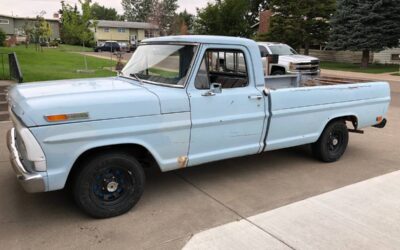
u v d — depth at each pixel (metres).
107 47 47.03
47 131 3.56
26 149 3.54
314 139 5.78
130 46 48.69
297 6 30.62
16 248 3.49
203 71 4.49
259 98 4.91
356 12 26.34
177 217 4.13
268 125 5.11
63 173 3.71
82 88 4.24
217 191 4.86
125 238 3.69
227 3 35.00
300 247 3.56
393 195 4.79
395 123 9.41
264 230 3.86
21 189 4.78
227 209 4.34
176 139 4.33
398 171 5.74
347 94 5.97
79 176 3.86
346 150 6.94
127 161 4.06
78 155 3.74
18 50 25.39
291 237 3.73
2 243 3.56
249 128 4.93
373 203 4.54
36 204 4.38
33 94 3.89
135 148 4.25
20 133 3.58
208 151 4.66
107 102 3.82
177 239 3.68
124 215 4.16
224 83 4.96
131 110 3.95
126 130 3.94
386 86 6.62
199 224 3.98
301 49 36.97
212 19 35.22
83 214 4.16
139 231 3.82
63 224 3.94
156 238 3.70
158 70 4.70
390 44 26.53
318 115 5.68
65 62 20.97
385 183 5.21
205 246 3.56
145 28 76.38
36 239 3.64
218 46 4.60
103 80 4.97
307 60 17.30
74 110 3.65
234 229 3.88
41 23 38.34
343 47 27.67
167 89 4.36
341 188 5.01
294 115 5.36
